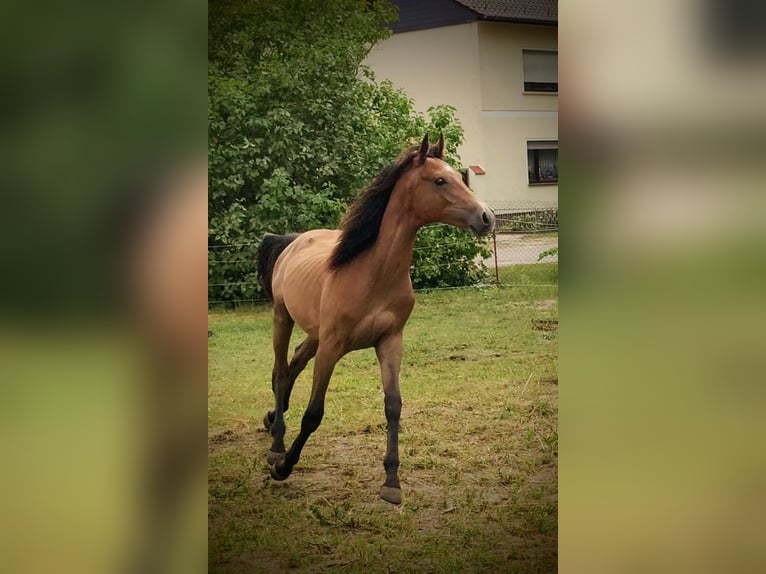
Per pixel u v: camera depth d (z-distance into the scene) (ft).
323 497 14.98
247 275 15.31
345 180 15.51
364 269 13.73
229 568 14.03
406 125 15.64
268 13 15.20
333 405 15.44
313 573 14.06
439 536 14.84
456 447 15.70
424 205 13.55
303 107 15.38
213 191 15.25
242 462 15.16
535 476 15.74
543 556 14.99
